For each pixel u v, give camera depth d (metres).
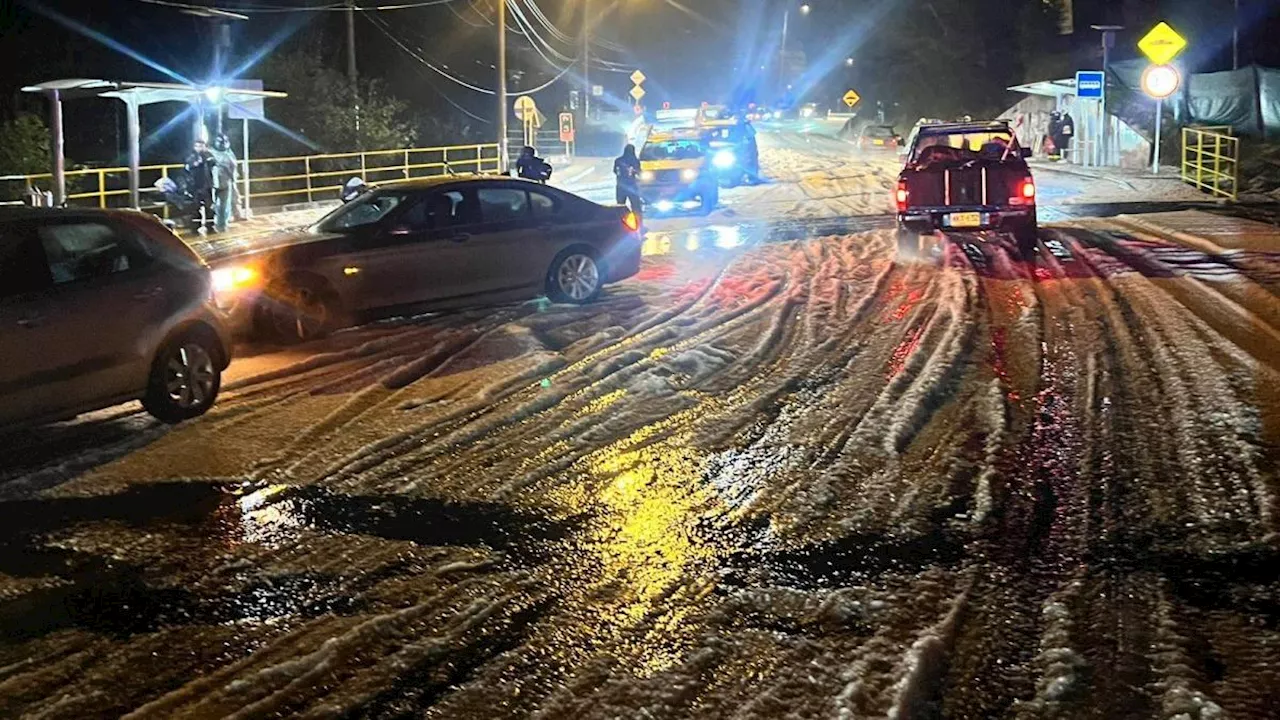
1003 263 16.38
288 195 36.62
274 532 6.67
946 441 8.00
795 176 39.62
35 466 8.05
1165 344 10.63
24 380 7.95
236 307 12.03
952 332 11.48
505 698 4.73
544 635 5.30
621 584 5.86
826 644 5.14
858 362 10.41
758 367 10.40
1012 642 5.11
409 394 9.78
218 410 9.40
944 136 18.45
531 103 41.56
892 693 4.66
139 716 4.62
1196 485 6.97
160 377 8.90
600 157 57.94
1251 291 13.28
